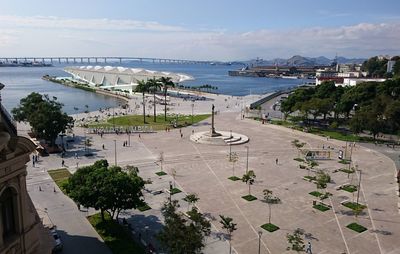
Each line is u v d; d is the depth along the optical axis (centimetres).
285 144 12250
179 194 7688
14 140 2519
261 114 18412
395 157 10756
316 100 15362
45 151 10531
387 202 7400
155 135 13550
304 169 9506
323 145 12100
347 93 16675
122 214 6712
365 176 9006
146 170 9300
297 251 5128
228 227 5488
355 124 12850
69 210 6812
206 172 9206
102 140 12538
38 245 2862
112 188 5719
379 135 13625
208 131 13688
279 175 9006
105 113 18738
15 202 2586
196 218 5300
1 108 2600
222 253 5453
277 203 7262
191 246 4662
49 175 8762
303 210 6962
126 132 13888
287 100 16525
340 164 10006
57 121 10806
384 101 14000
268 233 6053
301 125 15525
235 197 7562
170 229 4900
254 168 9575
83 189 5719
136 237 5875
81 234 5922
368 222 6506
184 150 11356
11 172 2502
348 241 5831
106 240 5747
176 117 17050
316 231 6144
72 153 10738
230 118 17512
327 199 7494
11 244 2502
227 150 11412
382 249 5606
